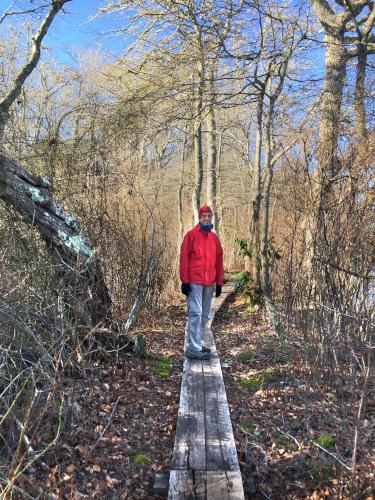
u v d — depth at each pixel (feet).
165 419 14.23
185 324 27.32
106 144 27.04
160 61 26.02
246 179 69.46
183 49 25.62
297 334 20.15
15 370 11.74
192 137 40.83
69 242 16.02
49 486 10.04
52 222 15.79
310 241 19.81
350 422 13.24
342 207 18.13
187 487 10.16
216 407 14.12
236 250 55.42
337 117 22.85
